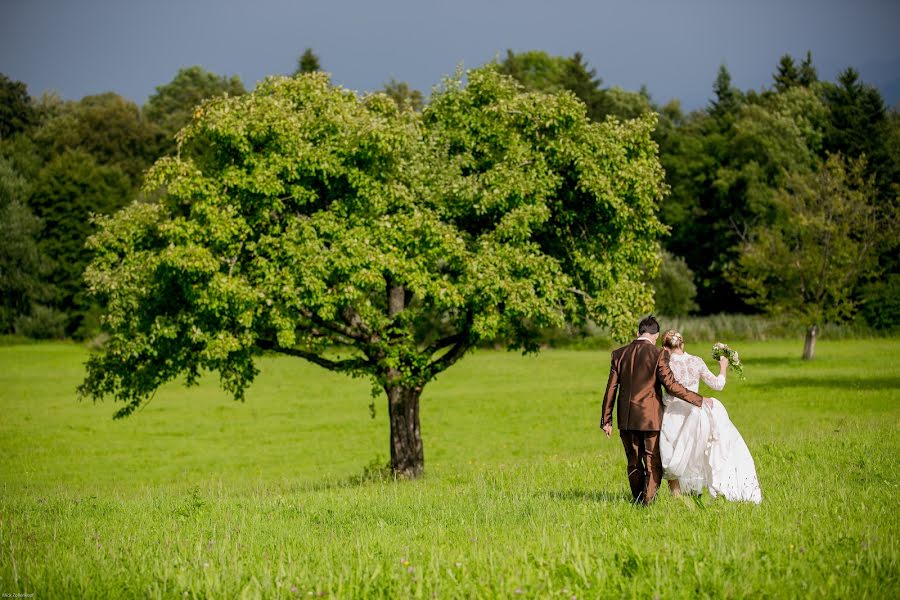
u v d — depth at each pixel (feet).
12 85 536.01
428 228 97.04
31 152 487.20
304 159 97.66
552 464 93.15
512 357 356.59
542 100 104.17
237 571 38.81
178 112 538.06
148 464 161.27
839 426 133.80
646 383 55.57
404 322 106.11
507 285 96.73
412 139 106.11
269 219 100.17
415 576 36.04
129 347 101.14
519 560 38.24
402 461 109.29
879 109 435.12
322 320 106.32
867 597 32.35
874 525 44.14
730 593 32.83
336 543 46.24
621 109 504.84
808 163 424.46
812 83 499.10
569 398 238.27
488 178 99.55
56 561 42.88
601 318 102.06
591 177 99.14
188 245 94.53
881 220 294.87
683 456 56.29
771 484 64.08
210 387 287.28
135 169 504.43
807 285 288.71
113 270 104.53
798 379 232.12
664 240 464.65
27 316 454.81
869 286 296.30
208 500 68.59
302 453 171.22
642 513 50.34
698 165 458.50
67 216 452.35
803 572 35.01
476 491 68.44
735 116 505.66
